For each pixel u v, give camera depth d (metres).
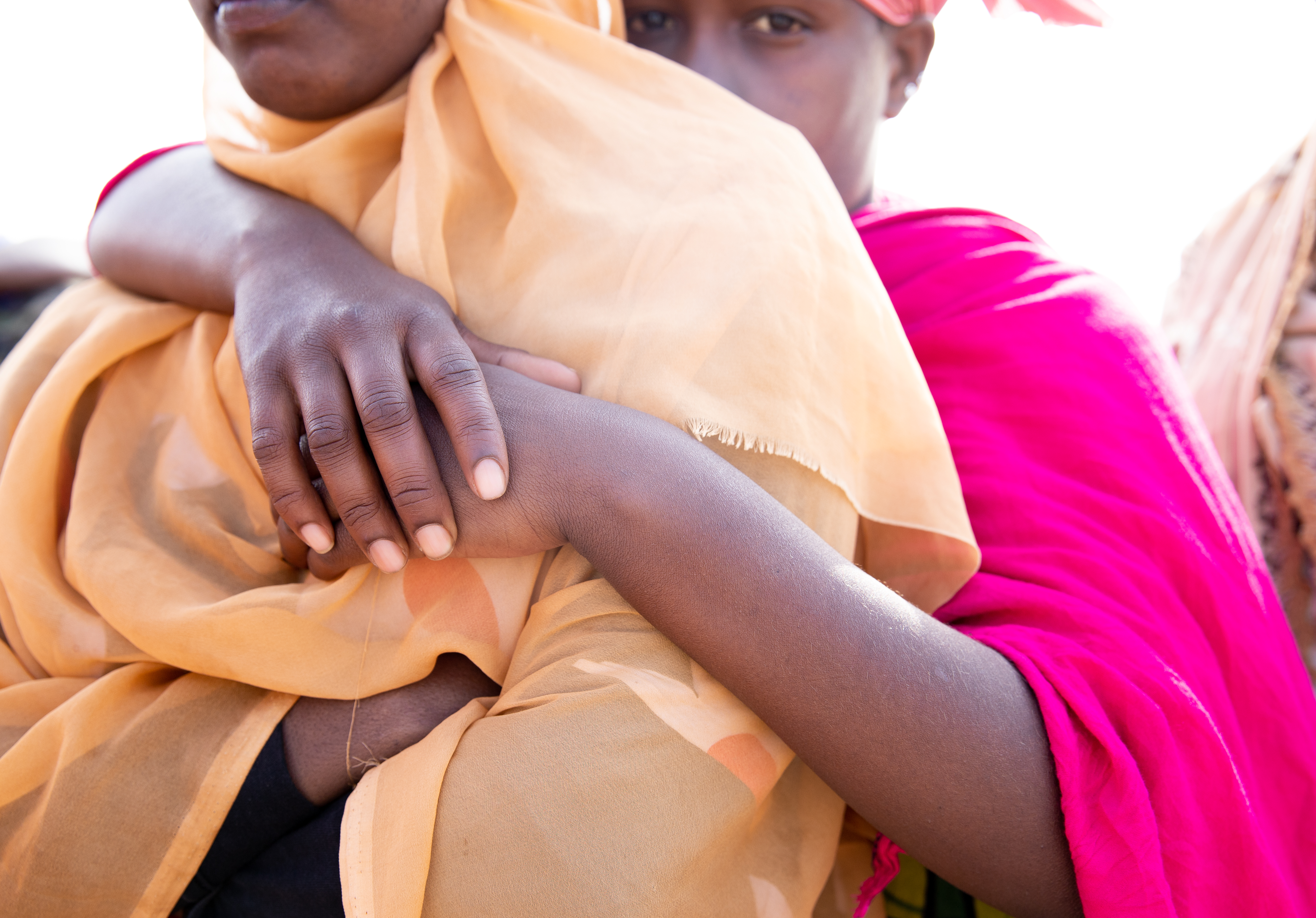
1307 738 0.92
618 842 0.66
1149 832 0.71
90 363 0.95
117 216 1.11
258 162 1.02
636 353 0.79
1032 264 1.21
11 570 0.88
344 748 0.78
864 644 0.69
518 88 0.96
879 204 1.47
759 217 0.87
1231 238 2.23
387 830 0.69
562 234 0.88
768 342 0.80
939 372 1.11
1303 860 0.88
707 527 0.70
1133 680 0.78
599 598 0.75
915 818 0.71
